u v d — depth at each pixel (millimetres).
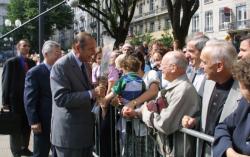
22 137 7246
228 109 3350
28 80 5695
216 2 47531
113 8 28312
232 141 2746
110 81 6328
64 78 4438
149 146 4418
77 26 82000
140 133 4594
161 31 61406
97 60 8992
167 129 3824
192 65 4539
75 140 4527
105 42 7301
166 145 3980
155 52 7172
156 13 62625
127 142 5012
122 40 28156
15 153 7145
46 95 5727
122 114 4770
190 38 4559
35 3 73375
